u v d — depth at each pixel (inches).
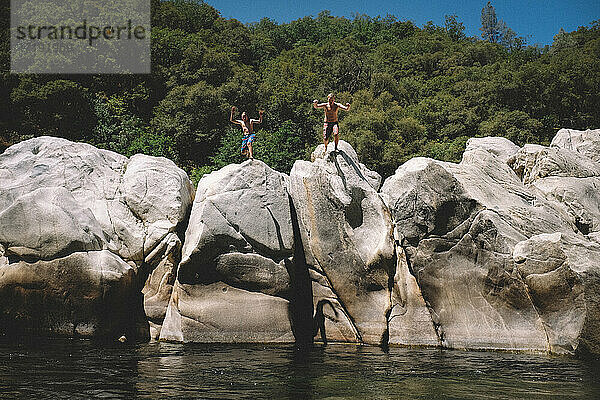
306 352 445.1
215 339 486.6
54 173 543.8
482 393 301.7
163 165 591.5
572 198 583.8
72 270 484.1
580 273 438.3
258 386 310.3
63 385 302.4
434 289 506.3
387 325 509.4
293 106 1483.8
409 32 3024.1
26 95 1110.4
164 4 2057.1
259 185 532.7
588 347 433.1
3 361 370.3
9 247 488.1
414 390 306.7
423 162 539.8
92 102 1211.2
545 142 1523.1
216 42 2058.3
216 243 496.7
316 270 540.7
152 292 524.4
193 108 1336.1
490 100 1744.6
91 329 494.9
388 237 516.4
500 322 476.7
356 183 536.7
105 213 530.9
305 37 3043.8
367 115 1529.3
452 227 509.4
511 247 478.6
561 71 1755.7
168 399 276.1
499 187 559.8
